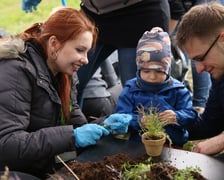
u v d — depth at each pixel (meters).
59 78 1.96
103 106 2.88
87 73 2.68
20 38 1.81
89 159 1.63
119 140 1.80
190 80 3.80
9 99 1.64
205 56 1.68
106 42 2.56
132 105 2.06
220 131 2.12
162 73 1.99
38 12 5.96
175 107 2.06
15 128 1.65
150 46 1.95
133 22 2.41
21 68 1.70
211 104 2.00
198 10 1.69
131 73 2.55
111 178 1.43
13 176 1.46
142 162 1.55
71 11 1.78
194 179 1.40
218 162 1.55
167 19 2.46
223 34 1.61
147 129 1.72
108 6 2.38
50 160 1.79
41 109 1.79
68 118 2.00
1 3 7.02
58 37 1.76
